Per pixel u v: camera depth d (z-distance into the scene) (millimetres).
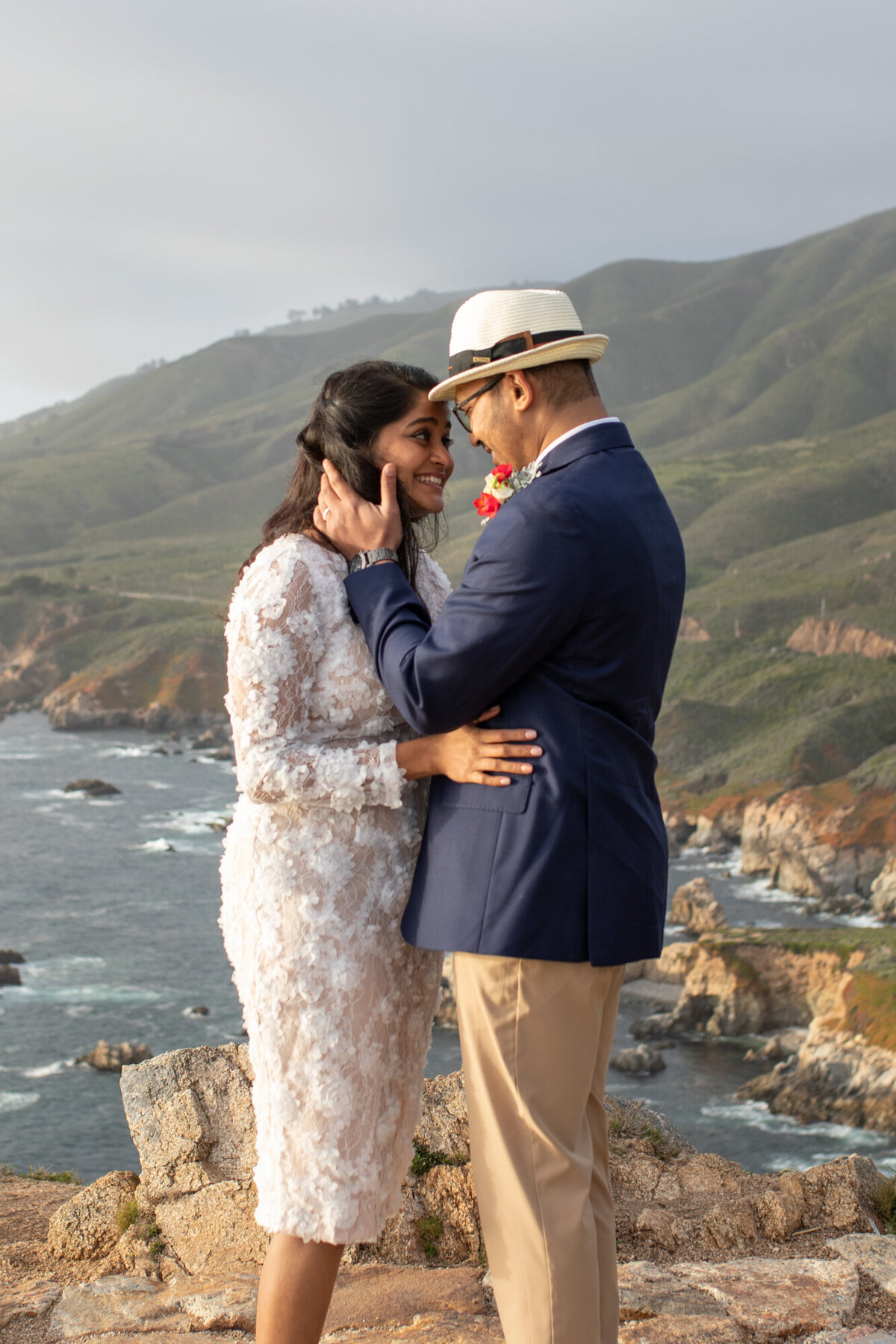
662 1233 3748
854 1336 2918
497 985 2197
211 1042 40969
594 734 2186
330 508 2477
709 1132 36188
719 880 68938
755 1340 2908
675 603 2311
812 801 68750
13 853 67500
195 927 54281
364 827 2402
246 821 2482
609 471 2258
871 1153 34344
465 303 2428
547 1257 2172
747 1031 44531
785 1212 3723
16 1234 4379
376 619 2334
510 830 2172
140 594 177500
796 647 117875
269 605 2357
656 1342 2828
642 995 48406
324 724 2438
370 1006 2377
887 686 94688
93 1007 44188
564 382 2320
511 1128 2223
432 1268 3434
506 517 2178
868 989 41281
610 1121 4777
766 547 170750
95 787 86625
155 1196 3830
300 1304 2338
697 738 95000
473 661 2117
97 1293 3373
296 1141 2334
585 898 2152
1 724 127625
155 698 125875
